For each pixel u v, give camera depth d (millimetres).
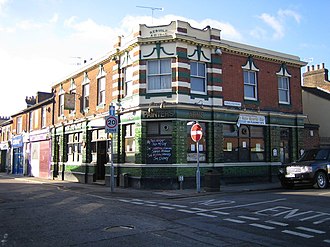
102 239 7305
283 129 22469
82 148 24609
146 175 18266
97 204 12445
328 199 12477
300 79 23844
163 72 18859
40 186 21141
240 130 20578
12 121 41938
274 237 7434
